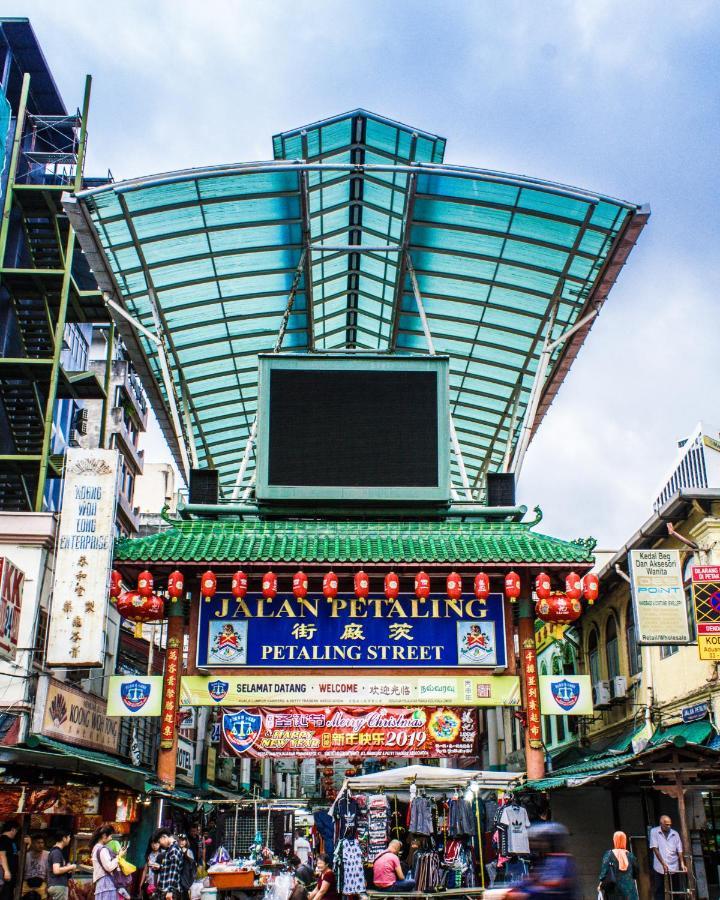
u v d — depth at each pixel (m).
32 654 21.77
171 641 21.64
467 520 24.69
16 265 34.94
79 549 21.08
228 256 26.36
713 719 19.30
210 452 36.50
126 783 18.92
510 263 26.73
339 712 21.31
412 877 18.25
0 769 17.44
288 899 16.83
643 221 23.78
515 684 21.58
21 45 37.16
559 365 29.88
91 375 36.91
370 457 23.53
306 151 25.20
